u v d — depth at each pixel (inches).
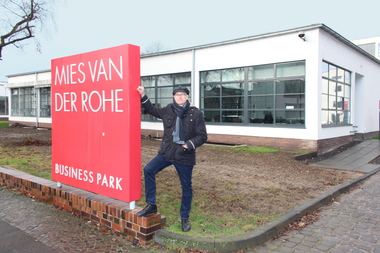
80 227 150.1
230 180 245.6
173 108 135.1
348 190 239.0
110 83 146.4
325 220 169.9
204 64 523.2
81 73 162.2
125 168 140.9
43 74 894.4
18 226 150.3
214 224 147.3
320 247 133.3
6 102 1473.9
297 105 423.2
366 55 582.2
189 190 136.9
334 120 476.7
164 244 131.5
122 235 140.9
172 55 571.2
